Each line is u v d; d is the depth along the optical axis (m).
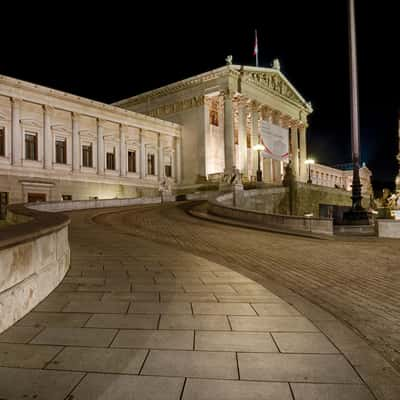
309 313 5.92
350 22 25.67
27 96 41.69
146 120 56.75
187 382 3.70
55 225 6.95
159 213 27.23
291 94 76.06
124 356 4.26
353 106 25.91
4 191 39.41
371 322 5.86
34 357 4.21
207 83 60.53
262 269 9.95
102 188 49.66
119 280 7.73
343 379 3.79
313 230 21.14
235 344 4.64
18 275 5.46
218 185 54.31
